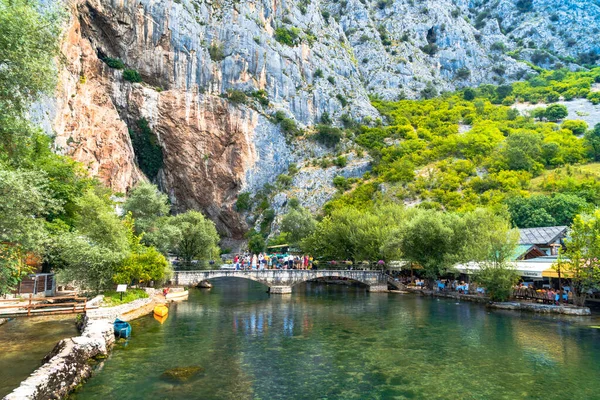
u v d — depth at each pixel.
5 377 17.59
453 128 143.88
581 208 74.06
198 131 117.00
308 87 145.00
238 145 121.38
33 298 36.12
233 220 119.56
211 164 118.94
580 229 37.50
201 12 126.88
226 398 17.28
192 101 116.81
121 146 99.88
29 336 25.08
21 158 20.09
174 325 32.75
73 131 87.94
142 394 17.45
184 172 117.12
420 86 192.12
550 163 113.06
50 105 76.56
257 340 28.09
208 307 43.66
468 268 47.91
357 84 164.50
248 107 124.75
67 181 44.00
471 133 133.38
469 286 52.53
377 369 21.64
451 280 60.59
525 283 48.88
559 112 152.62
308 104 141.75
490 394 18.11
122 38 108.44
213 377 20.02
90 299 35.88
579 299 38.75
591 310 39.53
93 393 17.38
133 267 37.84
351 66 168.62
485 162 112.75
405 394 18.08
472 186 102.06
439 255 55.94
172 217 65.75
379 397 17.70
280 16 149.75
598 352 24.70
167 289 48.81
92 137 94.12
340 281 78.00
